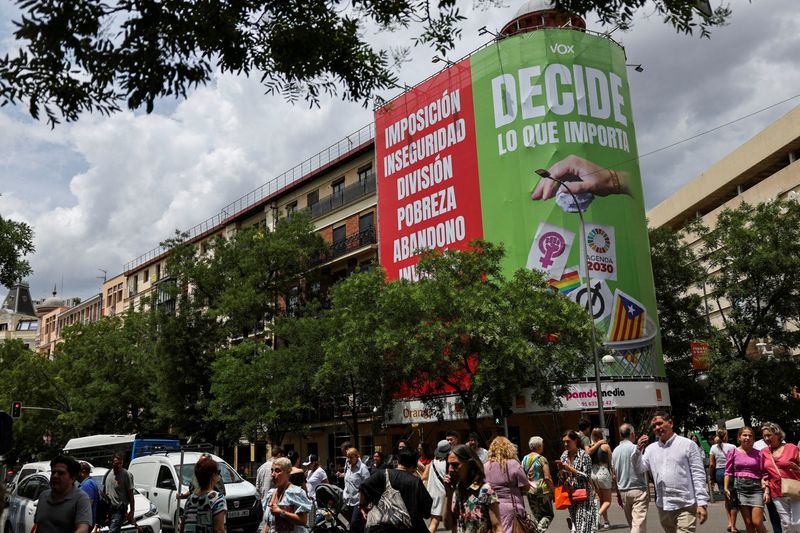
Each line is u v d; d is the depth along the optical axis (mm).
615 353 29672
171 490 18609
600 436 12023
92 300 79438
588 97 31891
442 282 26250
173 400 39719
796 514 9281
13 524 14508
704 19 5949
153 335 41812
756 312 31328
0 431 7711
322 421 40469
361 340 26812
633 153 32688
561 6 6016
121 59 5293
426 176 35875
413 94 37188
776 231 30562
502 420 25047
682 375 36344
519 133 31969
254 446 46938
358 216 41500
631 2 5879
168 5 5465
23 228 24391
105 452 28906
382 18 6457
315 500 11148
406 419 33719
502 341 24078
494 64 33344
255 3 6109
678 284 37594
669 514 8469
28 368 51406
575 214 30562
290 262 40656
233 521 17750
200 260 41281
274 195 49125
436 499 9797
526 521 7617
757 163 54531
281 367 33500
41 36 4977
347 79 6875
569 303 25703
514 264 31266
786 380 29406
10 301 107750
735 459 10219
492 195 32594
